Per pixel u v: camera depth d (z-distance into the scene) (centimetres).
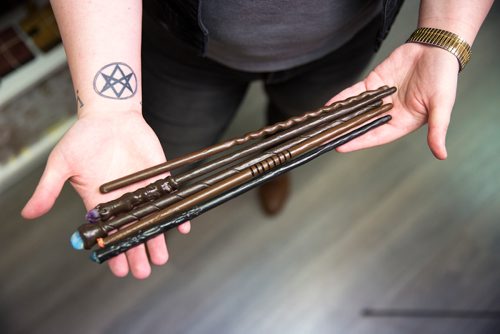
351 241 113
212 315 107
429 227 115
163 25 58
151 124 74
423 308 108
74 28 49
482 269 112
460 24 56
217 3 53
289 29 57
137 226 50
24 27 105
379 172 119
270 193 111
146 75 68
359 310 108
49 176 50
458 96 126
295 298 108
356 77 78
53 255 108
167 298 107
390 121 60
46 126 112
